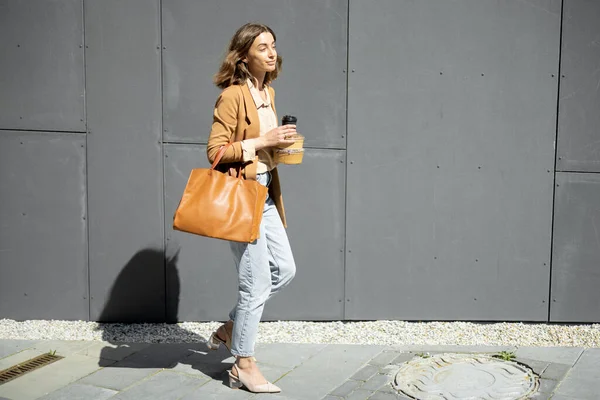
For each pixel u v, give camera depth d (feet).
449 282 14.11
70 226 13.92
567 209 13.83
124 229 13.92
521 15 13.39
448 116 13.69
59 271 14.03
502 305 14.14
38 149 13.71
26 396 10.38
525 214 13.88
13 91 13.56
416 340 13.17
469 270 14.06
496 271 14.05
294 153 10.09
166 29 13.41
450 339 13.23
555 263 13.97
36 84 13.53
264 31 10.02
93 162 13.74
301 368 11.57
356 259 14.06
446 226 13.96
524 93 13.58
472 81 13.58
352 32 13.44
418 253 14.03
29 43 13.43
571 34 13.38
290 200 13.85
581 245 13.91
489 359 11.98
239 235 9.72
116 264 14.01
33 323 13.98
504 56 13.51
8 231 13.92
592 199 13.78
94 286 14.06
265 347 12.60
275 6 13.41
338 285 14.11
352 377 11.16
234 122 9.94
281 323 14.15
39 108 13.60
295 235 13.94
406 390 10.55
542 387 10.62
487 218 13.92
